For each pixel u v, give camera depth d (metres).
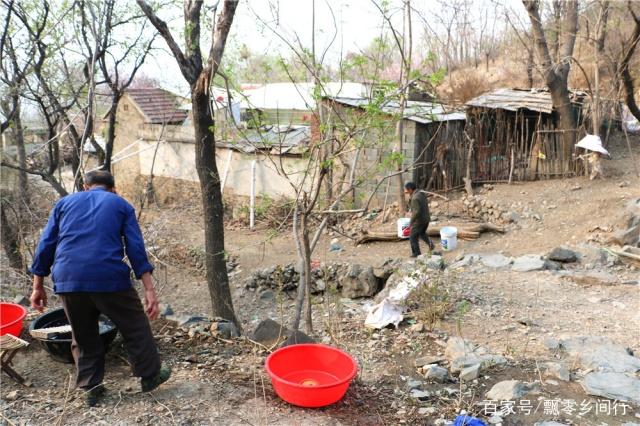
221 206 7.14
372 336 5.69
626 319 6.36
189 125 19.34
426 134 13.71
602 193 12.29
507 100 15.65
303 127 14.47
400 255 11.41
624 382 4.34
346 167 6.84
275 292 9.93
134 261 3.59
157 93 20.00
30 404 3.75
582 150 13.77
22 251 9.98
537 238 10.93
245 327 8.09
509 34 23.75
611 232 10.17
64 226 3.57
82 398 3.81
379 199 14.15
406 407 4.02
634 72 16.97
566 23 14.15
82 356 3.75
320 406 3.80
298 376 4.20
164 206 18.52
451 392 4.27
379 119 4.89
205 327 5.29
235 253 12.83
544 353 5.18
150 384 3.81
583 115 15.06
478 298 7.00
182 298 10.85
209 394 3.94
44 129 11.95
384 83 4.71
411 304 6.41
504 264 8.98
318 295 9.20
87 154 10.71
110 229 3.55
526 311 6.61
